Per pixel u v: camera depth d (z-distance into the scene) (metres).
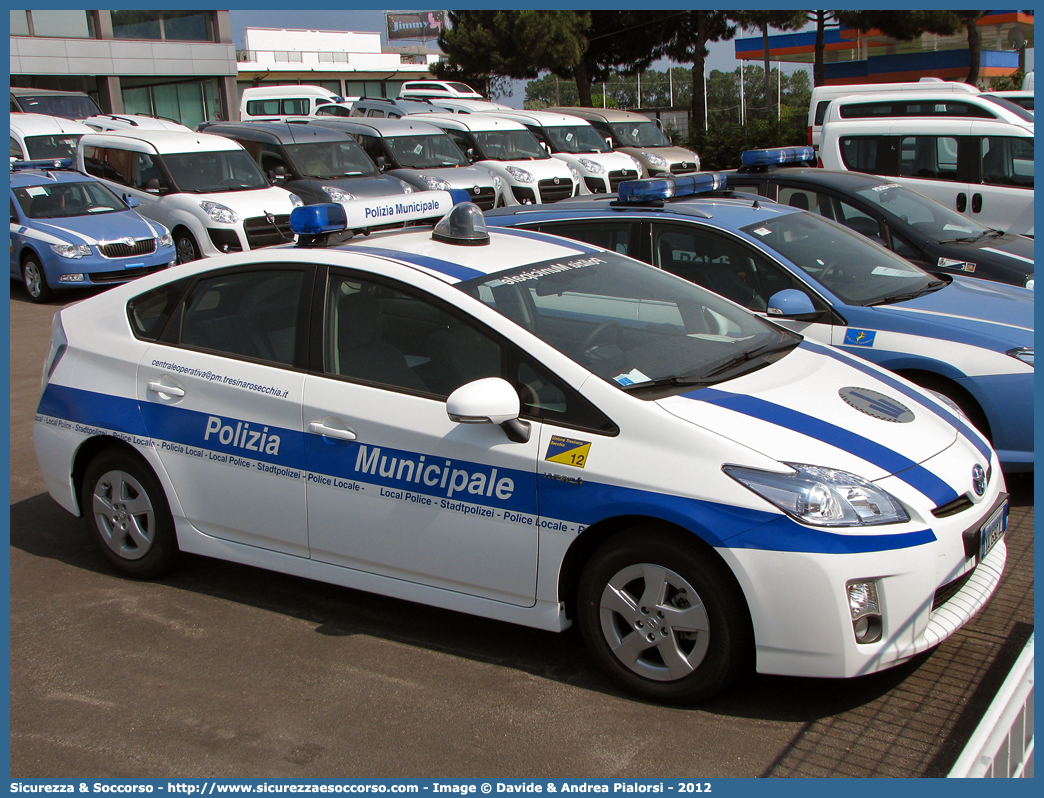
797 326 5.31
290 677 3.48
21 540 4.88
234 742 3.09
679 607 3.12
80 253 11.73
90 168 14.34
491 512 3.36
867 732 3.01
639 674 3.22
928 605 2.98
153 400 4.14
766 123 26.58
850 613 2.90
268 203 13.17
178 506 4.14
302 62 45.88
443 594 3.55
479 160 17.30
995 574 3.30
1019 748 2.11
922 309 5.11
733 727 3.06
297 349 3.83
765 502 2.94
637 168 18.75
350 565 3.75
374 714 3.22
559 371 3.32
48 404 4.46
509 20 27.02
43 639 3.82
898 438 3.29
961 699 3.17
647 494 3.07
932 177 10.75
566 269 3.98
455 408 3.14
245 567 4.50
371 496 3.60
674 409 3.19
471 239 4.13
